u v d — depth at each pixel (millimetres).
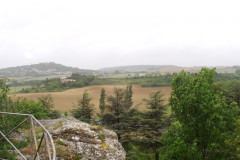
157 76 146875
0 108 11383
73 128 12836
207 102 15953
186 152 15539
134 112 26469
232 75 124062
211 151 16766
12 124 11398
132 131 24250
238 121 16250
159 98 23891
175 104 18250
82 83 136000
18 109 13766
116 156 11781
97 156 11141
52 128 13000
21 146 10125
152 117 23172
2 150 9062
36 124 13898
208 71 17859
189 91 17281
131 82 143750
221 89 28219
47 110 29562
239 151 15688
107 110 28406
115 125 24891
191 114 16844
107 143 12617
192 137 16688
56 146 10656
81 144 11672
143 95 102500
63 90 121188
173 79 19219
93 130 13633
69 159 10023
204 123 16062
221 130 16203
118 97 28094
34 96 92000
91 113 31562
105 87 122188
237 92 29719
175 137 17266
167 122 22312
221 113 16297
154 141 21016
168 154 15891
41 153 9562
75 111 31766
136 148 26000
